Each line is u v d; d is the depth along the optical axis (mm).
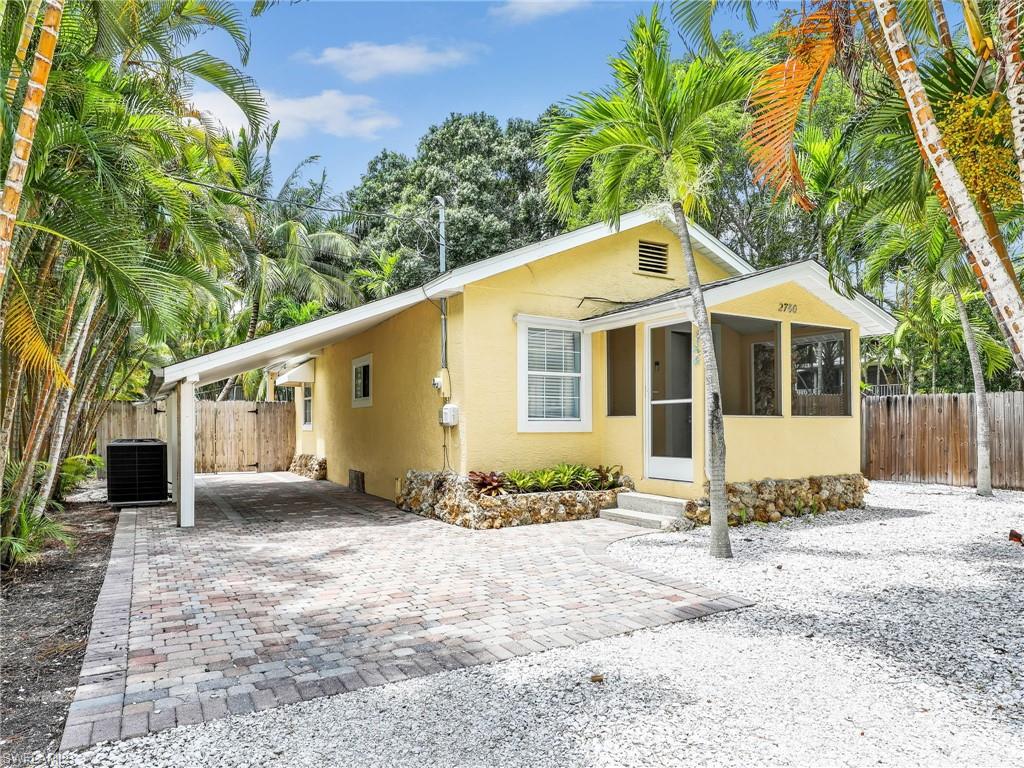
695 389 8961
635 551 7449
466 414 9695
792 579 6105
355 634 4699
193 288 8703
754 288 9172
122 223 5586
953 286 11500
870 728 3227
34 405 8008
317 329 9812
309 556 7410
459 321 9875
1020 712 3377
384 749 3072
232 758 3000
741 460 9203
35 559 7164
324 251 26531
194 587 6059
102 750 3084
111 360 13641
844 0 4746
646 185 7867
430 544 8031
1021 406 12898
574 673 3951
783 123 5539
